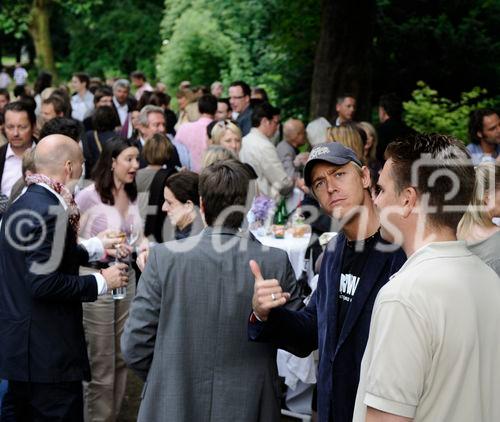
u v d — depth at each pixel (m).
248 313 2.82
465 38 11.66
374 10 10.49
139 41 26.23
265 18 17.30
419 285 1.96
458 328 1.94
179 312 2.78
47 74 11.41
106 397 4.28
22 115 5.15
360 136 4.89
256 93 10.00
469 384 1.95
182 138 7.54
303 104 12.87
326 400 2.65
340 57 10.32
